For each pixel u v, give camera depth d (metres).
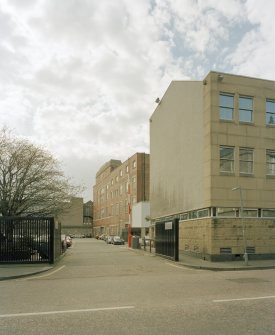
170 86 31.81
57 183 27.45
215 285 12.39
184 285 12.42
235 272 17.09
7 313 8.15
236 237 22.25
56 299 9.87
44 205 26.56
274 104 24.98
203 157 23.84
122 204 83.50
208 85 23.70
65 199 28.62
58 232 24.27
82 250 37.06
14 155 25.25
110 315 7.87
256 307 8.55
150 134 40.81
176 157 29.61
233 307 8.57
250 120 24.17
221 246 21.91
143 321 7.32
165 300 9.56
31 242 19.69
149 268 18.75
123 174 83.56
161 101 35.38
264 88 24.64
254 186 23.38
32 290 11.58
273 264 19.77
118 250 36.25
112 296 10.26
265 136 24.20
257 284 12.62
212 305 8.84
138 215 59.72
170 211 31.00
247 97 24.27
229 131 23.38
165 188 33.00
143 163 72.56
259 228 22.83
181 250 27.08
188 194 26.31
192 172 25.67
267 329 6.66
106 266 19.69
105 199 106.25
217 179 22.66
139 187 71.62
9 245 19.45
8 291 11.42
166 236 24.16
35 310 8.45
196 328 6.77
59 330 6.72
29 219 19.78
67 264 20.73
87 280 14.12
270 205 23.55
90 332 6.56
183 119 28.00
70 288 11.94
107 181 104.00
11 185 25.23
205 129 23.77
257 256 22.55
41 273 16.56
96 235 108.69
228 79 23.86
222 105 23.64
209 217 22.28
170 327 6.85
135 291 11.15
